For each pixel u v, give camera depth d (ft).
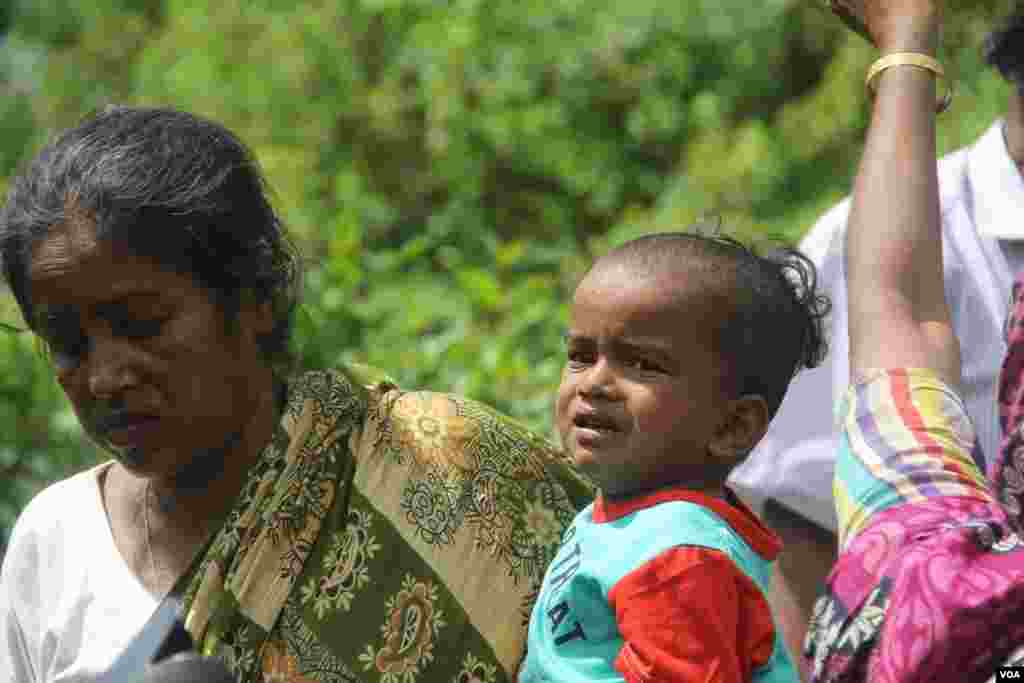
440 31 73.97
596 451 17.49
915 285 16.80
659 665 16.48
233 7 80.02
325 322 42.78
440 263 69.87
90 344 17.80
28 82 94.48
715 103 71.77
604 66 73.26
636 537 17.15
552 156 73.05
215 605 18.20
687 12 73.72
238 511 18.53
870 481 15.06
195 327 17.85
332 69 76.48
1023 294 15.35
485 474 19.79
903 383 15.66
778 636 17.66
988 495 14.76
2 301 18.97
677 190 68.03
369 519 19.03
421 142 75.61
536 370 40.81
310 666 18.42
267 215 18.74
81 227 17.47
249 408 18.94
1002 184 22.13
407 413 19.79
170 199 17.57
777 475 22.89
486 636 19.29
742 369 17.49
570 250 68.44
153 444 18.06
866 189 17.44
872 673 14.06
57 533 19.74
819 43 73.00
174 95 78.59
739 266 17.72
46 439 40.68
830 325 22.81
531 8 74.49
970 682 13.73
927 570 13.88
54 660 19.22
